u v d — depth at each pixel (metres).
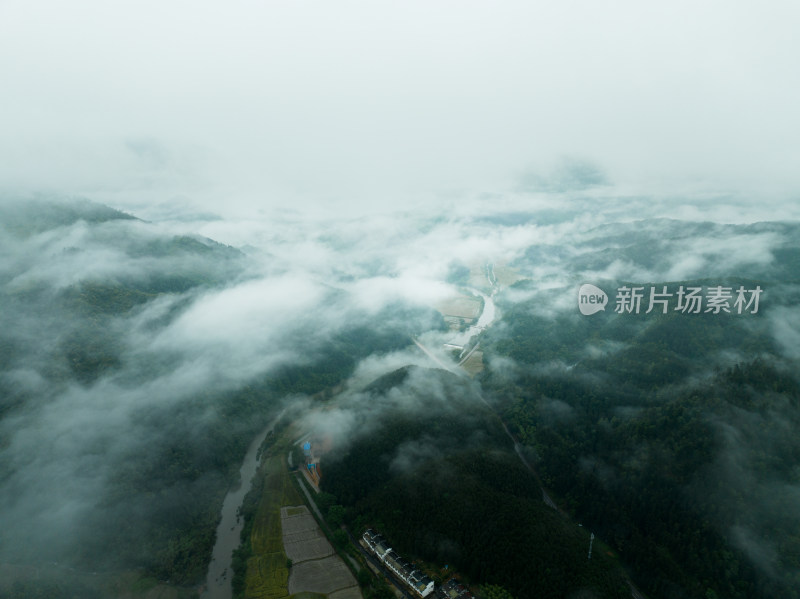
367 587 152.25
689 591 140.25
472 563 150.62
